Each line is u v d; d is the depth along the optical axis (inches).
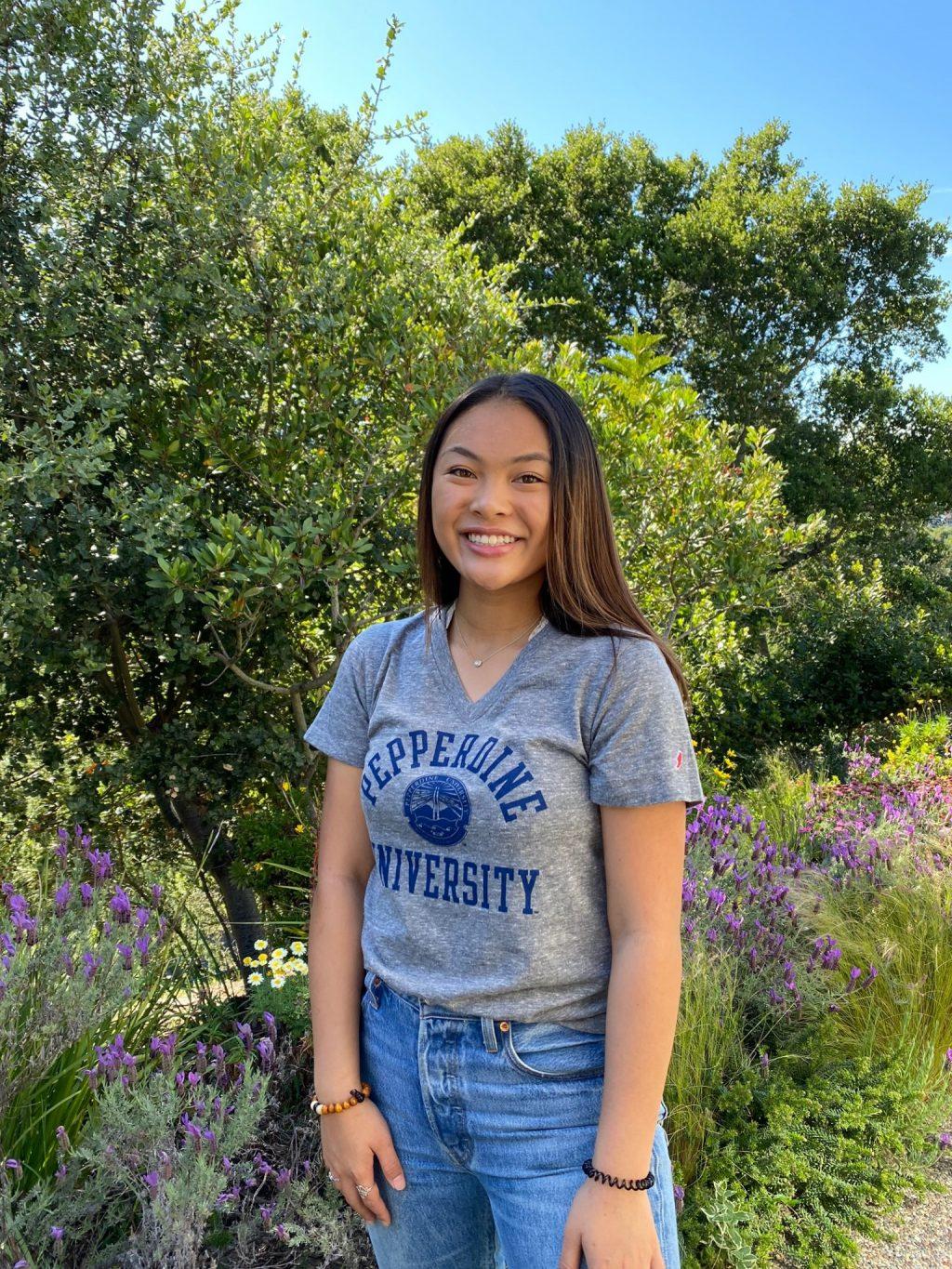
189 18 168.7
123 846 199.5
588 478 46.4
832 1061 113.5
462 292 180.4
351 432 171.8
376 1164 50.7
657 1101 41.8
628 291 596.7
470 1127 45.7
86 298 162.2
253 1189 83.7
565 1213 43.2
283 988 104.8
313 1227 75.7
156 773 184.2
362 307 170.9
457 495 46.3
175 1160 72.4
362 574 188.5
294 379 173.0
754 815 193.6
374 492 175.3
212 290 167.9
